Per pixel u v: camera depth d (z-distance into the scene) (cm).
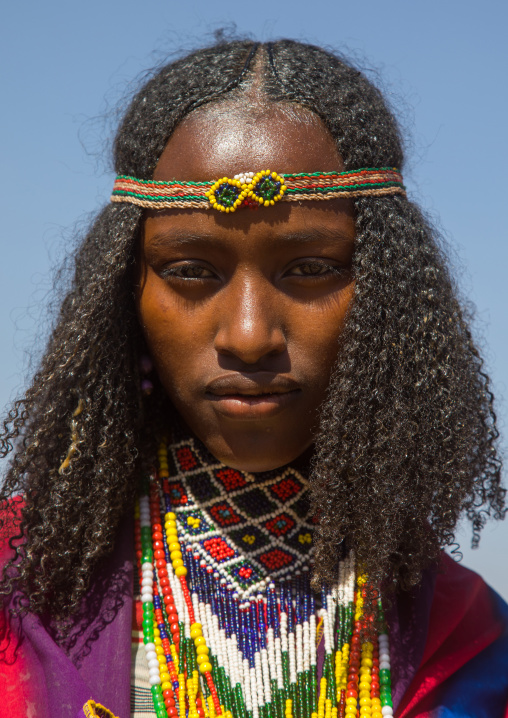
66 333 178
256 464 168
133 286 177
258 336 157
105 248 175
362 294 168
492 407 196
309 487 183
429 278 182
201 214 159
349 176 165
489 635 190
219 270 163
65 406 177
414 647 176
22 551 175
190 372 166
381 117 179
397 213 177
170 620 173
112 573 172
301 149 162
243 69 171
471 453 185
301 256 162
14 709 158
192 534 182
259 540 182
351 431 172
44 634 163
